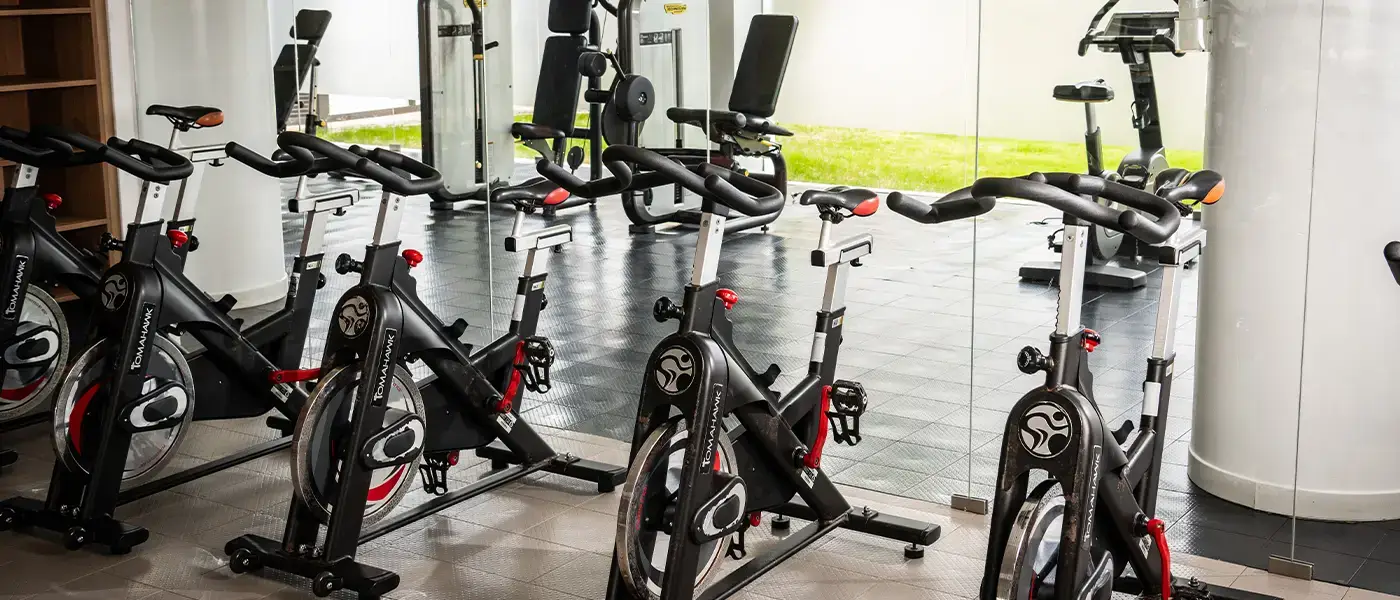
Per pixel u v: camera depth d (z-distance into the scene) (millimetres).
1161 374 2844
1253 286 3330
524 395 4641
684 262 4164
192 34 5316
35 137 3586
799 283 3918
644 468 2812
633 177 2902
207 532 3633
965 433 3787
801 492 3324
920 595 3244
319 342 5262
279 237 5309
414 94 4766
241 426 4629
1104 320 3553
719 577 3338
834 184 3814
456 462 3783
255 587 3266
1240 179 3309
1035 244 3539
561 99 4348
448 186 4754
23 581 3275
